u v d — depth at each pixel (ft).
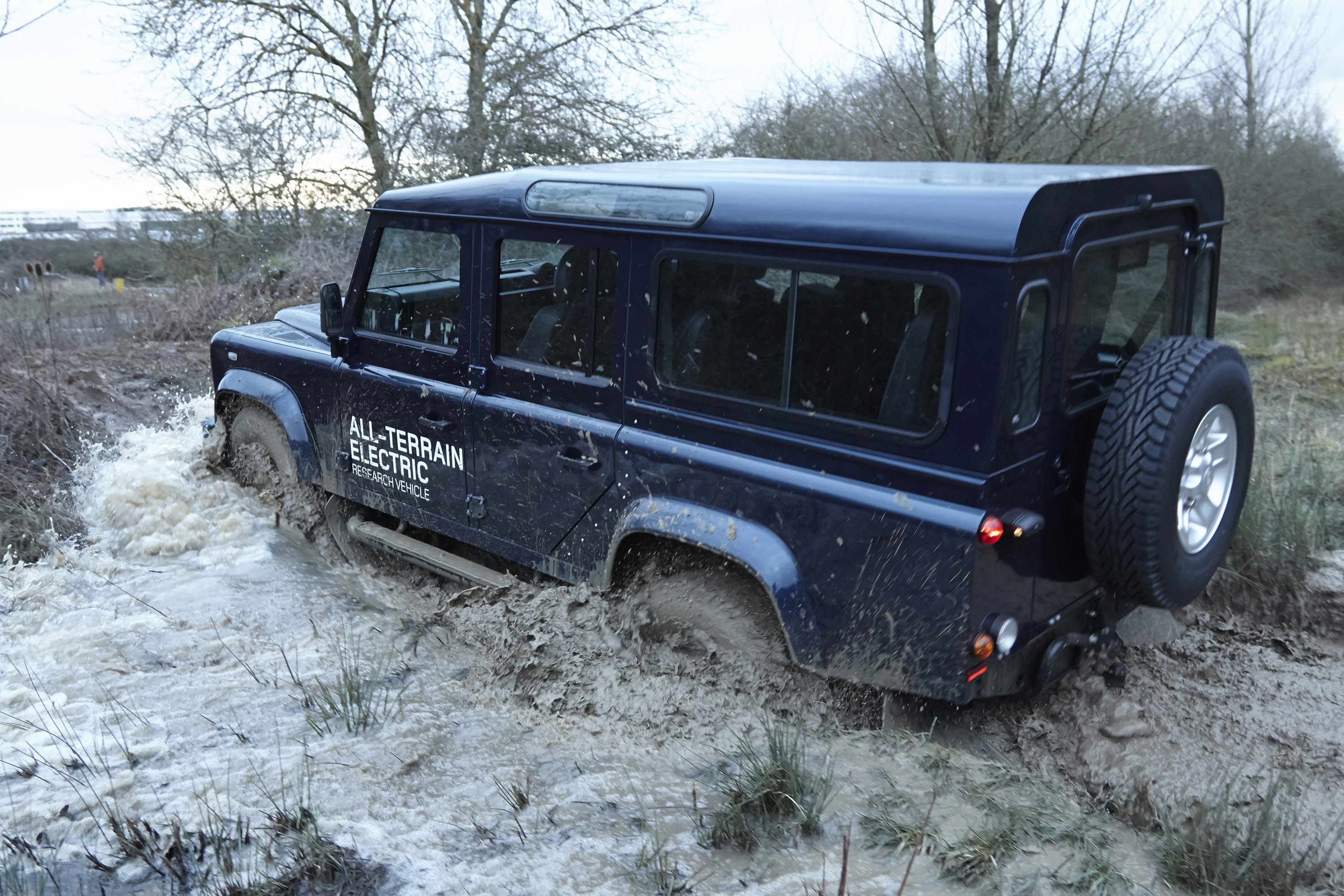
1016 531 8.89
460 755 10.27
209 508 17.48
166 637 13.24
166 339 32.60
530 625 12.01
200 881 8.29
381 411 14.52
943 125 27.45
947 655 9.16
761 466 10.19
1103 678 11.21
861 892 8.04
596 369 11.66
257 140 45.57
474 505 13.43
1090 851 8.63
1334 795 9.69
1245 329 37.60
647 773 9.86
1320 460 18.04
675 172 11.41
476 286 12.76
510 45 47.88
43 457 19.01
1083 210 9.11
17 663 12.51
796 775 9.16
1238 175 46.80
